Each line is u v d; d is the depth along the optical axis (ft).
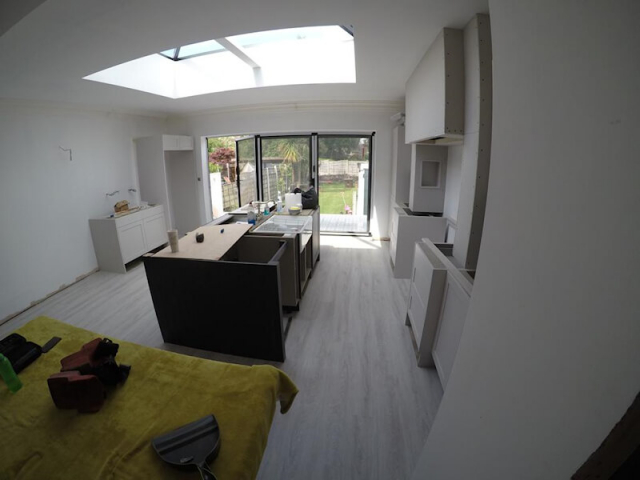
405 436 5.89
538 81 2.02
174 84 12.50
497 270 2.62
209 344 8.36
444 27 6.66
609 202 1.39
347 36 10.08
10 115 10.50
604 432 1.40
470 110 6.56
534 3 2.04
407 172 14.33
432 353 7.48
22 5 5.12
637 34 1.23
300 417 6.30
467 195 6.86
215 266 7.45
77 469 3.37
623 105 1.30
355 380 7.30
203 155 18.31
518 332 2.22
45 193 11.69
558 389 1.73
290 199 13.65
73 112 12.73
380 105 15.75
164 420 3.94
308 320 9.87
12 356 4.86
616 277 1.34
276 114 16.60
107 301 11.37
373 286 12.33
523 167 2.22
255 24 6.30
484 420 2.63
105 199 14.42
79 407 4.07
